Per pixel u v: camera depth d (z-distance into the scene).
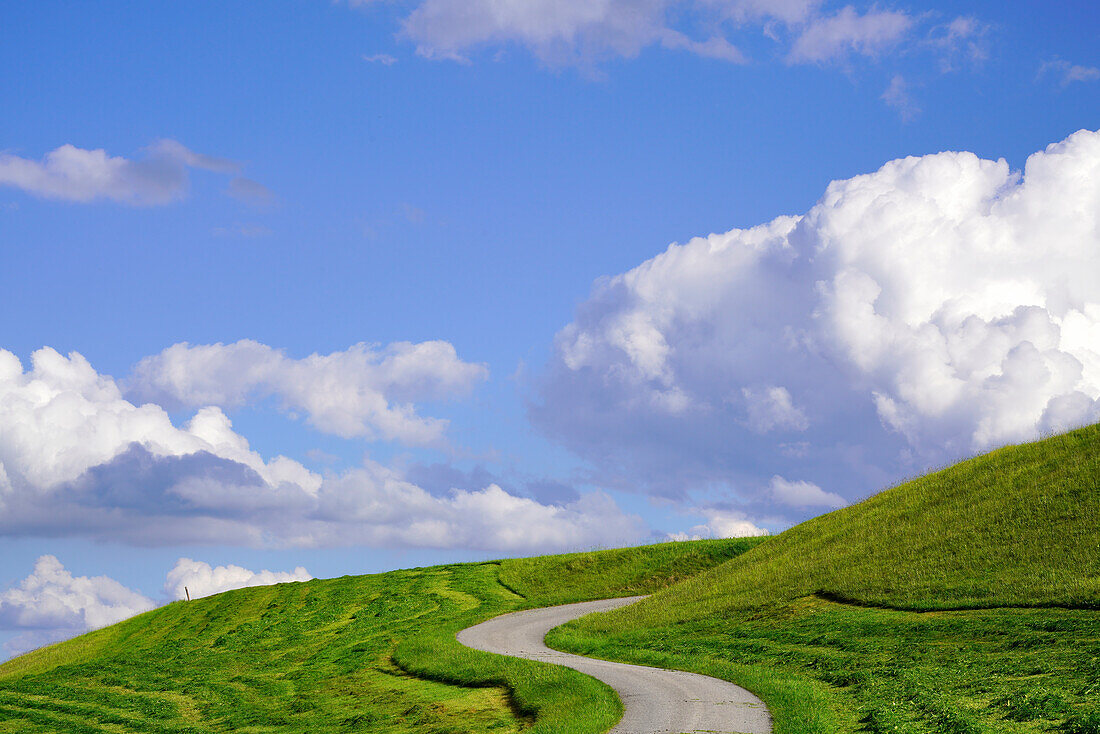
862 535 65.31
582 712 33.94
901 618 47.16
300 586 93.50
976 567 51.81
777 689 34.84
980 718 27.67
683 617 60.09
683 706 33.62
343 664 60.09
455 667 50.56
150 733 47.66
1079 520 52.19
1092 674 31.38
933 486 68.88
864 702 31.98
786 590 59.62
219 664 66.44
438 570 94.38
